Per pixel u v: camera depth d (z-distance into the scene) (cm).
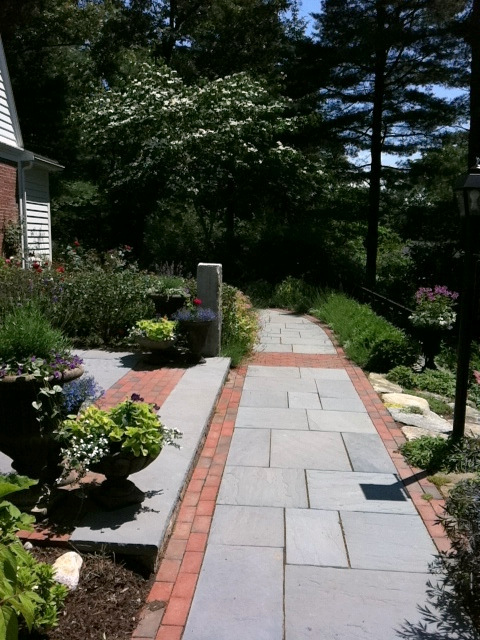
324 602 287
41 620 238
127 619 269
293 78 2130
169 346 732
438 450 476
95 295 859
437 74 1875
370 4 1830
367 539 351
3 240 1245
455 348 1147
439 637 263
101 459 327
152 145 1781
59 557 296
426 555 333
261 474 447
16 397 309
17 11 1941
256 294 1669
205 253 1966
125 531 317
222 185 1920
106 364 737
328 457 486
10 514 227
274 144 1962
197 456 468
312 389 705
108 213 2234
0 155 1232
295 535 353
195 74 2503
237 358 816
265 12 2506
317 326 1237
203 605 282
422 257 2255
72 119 2023
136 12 2522
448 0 1667
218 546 338
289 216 2131
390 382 764
